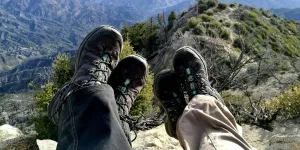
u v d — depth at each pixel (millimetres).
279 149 685
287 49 7414
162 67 4844
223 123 357
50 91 1638
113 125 309
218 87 1925
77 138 303
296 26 10742
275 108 1044
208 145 327
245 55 3791
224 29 6219
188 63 578
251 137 826
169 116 549
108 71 521
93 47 552
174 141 729
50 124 1619
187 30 6230
